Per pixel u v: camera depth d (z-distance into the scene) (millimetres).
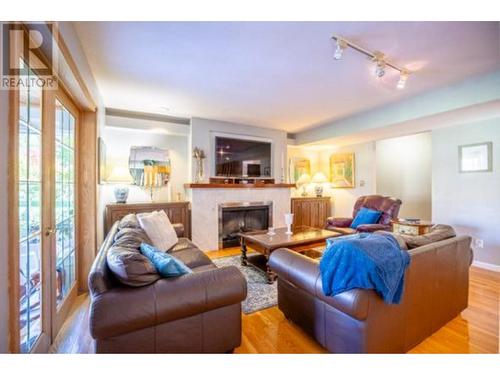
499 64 2299
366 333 1335
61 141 1994
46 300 1587
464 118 3195
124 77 2572
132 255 1353
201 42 1945
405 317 1538
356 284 1323
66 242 2127
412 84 2771
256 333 1846
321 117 4168
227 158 4520
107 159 3902
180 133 4258
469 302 2293
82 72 2010
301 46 2006
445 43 1951
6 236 1019
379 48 2021
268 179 4969
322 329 1580
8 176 1032
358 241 1437
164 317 1298
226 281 1480
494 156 3172
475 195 3348
